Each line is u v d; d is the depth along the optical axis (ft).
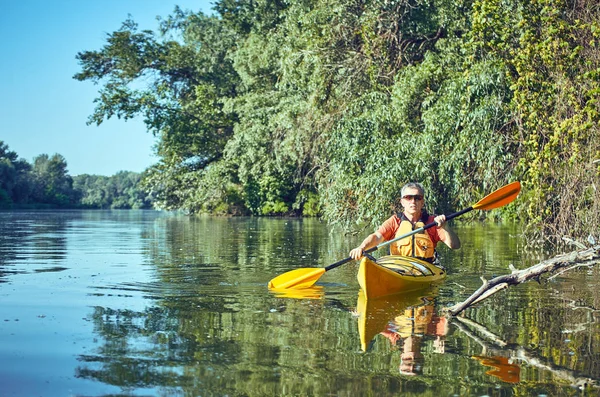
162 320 14.98
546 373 10.82
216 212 121.08
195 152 111.75
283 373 10.72
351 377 10.53
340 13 51.98
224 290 19.88
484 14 32.94
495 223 66.64
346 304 17.53
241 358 11.61
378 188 39.91
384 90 49.29
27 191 293.64
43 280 21.93
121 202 414.21
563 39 29.94
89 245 39.60
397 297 18.83
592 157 28.66
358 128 42.88
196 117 106.52
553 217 33.50
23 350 12.10
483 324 14.76
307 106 58.03
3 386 10.03
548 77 31.32
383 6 49.90
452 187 38.83
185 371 10.83
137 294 18.93
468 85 35.55
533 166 30.14
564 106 29.53
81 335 13.34
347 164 43.42
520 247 36.55
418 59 52.65
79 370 10.85
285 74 59.47
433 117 37.45
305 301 17.95
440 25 49.01
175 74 110.11
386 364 11.27
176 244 40.73
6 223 81.30
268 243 41.78
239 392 9.78
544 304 17.44
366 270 18.63
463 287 20.94
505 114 34.47
